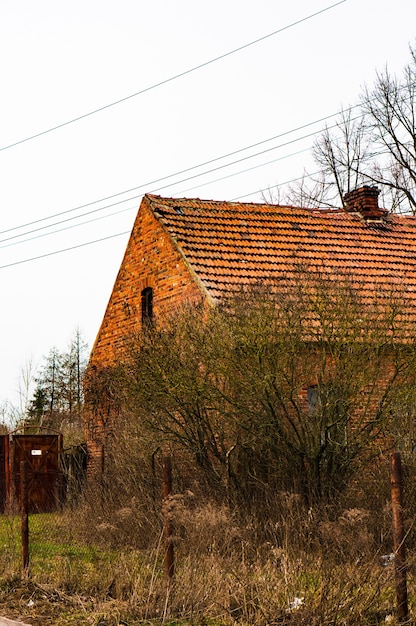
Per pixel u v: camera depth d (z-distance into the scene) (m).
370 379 17.61
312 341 17.56
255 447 18.11
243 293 18.58
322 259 26.61
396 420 17.47
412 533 15.22
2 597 13.30
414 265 27.64
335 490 17.25
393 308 18.17
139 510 19.03
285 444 17.72
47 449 28.78
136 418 19.77
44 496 28.39
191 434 18.88
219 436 18.50
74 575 14.09
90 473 27.16
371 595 11.47
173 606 12.16
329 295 18.20
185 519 15.38
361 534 13.95
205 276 24.25
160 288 26.30
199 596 12.31
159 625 11.55
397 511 10.83
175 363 18.31
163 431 18.72
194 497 18.02
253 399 17.58
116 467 21.00
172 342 18.67
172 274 25.72
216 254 25.39
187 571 13.05
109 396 27.31
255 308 17.72
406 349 17.89
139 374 19.27
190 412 18.61
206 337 17.92
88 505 21.25
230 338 17.42
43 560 16.61
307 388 19.41
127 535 18.69
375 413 17.61
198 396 17.88
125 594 12.97
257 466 18.28
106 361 29.47
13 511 26.23
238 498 18.03
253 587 11.89
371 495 16.91
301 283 18.56
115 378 20.70
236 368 17.47
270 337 17.25
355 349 17.56
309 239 27.56
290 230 27.81
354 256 27.25
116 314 29.08
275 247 26.59
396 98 43.56
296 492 17.45
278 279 20.02
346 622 10.84
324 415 17.55
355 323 17.72
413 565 13.22
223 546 15.09
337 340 17.59
